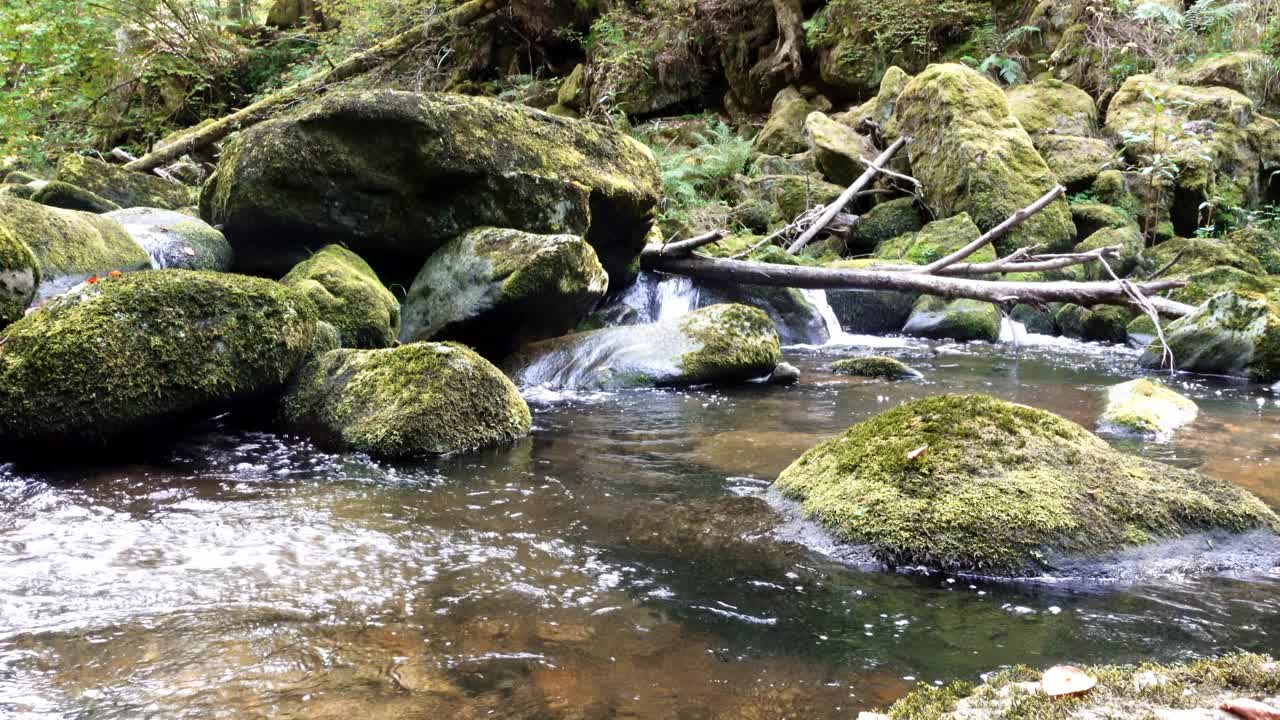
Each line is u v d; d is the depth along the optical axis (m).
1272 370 6.95
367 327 6.07
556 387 6.52
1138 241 11.11
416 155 6.84
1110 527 2.81
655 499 3.58
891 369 7.07
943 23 15.76
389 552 2.94
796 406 5.76
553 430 4.98
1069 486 2.94
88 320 4.06
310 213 6.80
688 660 2.16
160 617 2.40
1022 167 11.95
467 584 2.67
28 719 1.86
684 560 2.88
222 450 4.35
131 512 3.35
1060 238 11.43
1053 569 2.69
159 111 18.66
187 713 1.90
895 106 13.68
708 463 4.21
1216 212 12.12
